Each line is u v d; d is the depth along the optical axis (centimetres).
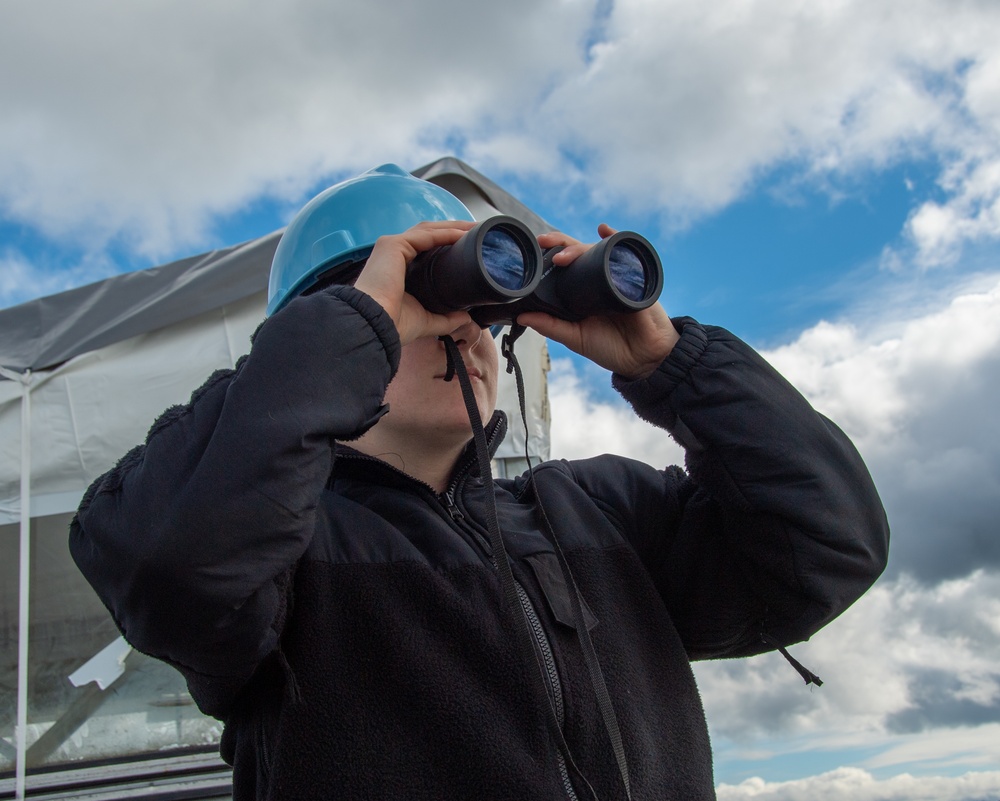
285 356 104
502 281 117
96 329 403
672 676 125
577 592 117
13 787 324
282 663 106
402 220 149
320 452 101
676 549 142
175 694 344
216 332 414
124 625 102
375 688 109
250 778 116
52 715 341
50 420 389
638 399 133
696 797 117
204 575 94
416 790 103
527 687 111
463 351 132
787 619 136
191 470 99
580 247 133
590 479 148
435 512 127
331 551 117
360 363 106
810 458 127
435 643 112
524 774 105
